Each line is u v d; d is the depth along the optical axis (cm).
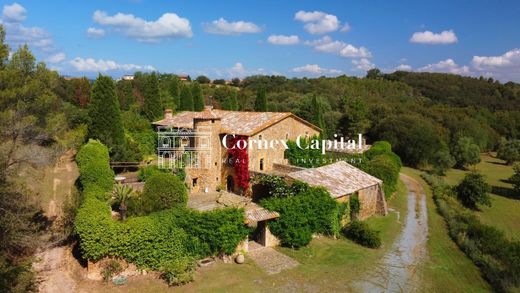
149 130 4697
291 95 9900
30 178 2631
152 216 2031
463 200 4459
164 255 1973
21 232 1891
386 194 3788
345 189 2931
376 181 3322
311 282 1986
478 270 2316
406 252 2523
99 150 2953
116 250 1875
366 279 2073
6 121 2105
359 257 2364
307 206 2502
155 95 5488
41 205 2864
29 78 2417
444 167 6738
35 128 2273
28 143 2261
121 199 2328
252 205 2611
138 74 10038
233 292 1830
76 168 4078
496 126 9556
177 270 1884
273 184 2878
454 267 2327
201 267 2052
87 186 2594
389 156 4725
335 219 2694
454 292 1997
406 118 7494
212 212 2142
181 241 2030
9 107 2294
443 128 8325
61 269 1952
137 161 4072
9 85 2273
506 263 2364
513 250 2548
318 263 2227
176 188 2453
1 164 1783
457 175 6719
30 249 2061
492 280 2156
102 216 1911
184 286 1859
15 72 2305
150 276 1934
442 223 3288
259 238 2453
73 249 2192
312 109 6109
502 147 8300
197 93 6425
